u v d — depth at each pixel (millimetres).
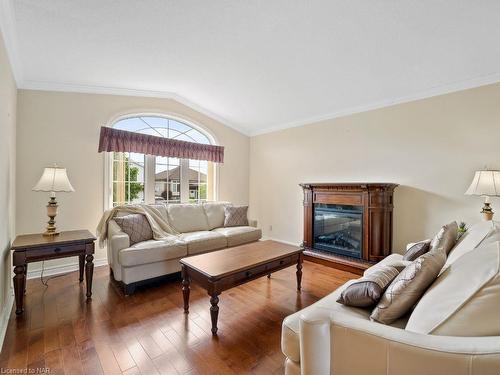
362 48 2570
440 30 2221
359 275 3268
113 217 3193
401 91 3271
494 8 1939
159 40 2584
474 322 845
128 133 3709
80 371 1574
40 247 2287
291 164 4711
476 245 1567
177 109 4324
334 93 3523
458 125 2969
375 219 3375
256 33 2479
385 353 888
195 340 1904
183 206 3969
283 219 4844
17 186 3027
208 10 2184
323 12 2160
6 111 2242
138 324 2109
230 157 5133
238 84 3598
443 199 3064
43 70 2957
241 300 2568
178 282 3037
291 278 3166
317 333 1004
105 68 3080
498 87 2732
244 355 1747
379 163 3596
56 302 2469
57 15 2152
